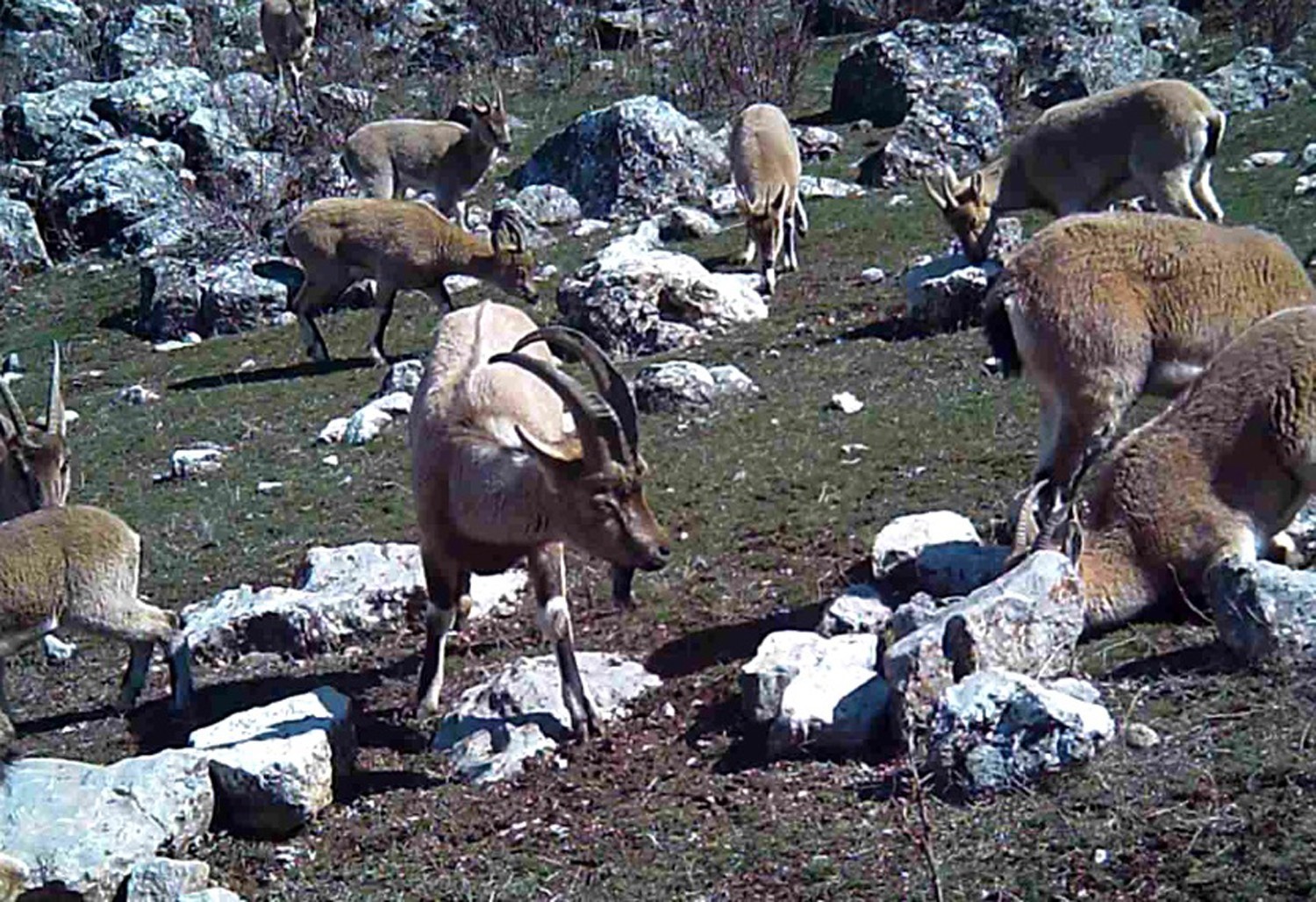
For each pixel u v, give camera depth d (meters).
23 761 7.64
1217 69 22.36
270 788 7.40
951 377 12.70
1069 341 8.43
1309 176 16.75
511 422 7.80
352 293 18.78
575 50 29.06
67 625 8.88
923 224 18.11
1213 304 8.40
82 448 14.86
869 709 7.16
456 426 7.84
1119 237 8.52
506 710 8.09
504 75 28.41
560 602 7.84
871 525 9.93
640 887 6.40
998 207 15.55
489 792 7.51
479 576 9.16
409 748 8.21
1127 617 7.62
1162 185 14.96
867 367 13.32
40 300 20.84
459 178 21.19
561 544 7.88
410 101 28.06
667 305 15.27
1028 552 7.68
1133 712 6.79
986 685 6.58
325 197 22.36
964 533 8.91
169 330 18.97
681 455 11.62
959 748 6.52
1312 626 6.87
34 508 10.35
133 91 25.06
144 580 11.27
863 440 11.45
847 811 6.64
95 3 32.41
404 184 21.33
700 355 14.45
